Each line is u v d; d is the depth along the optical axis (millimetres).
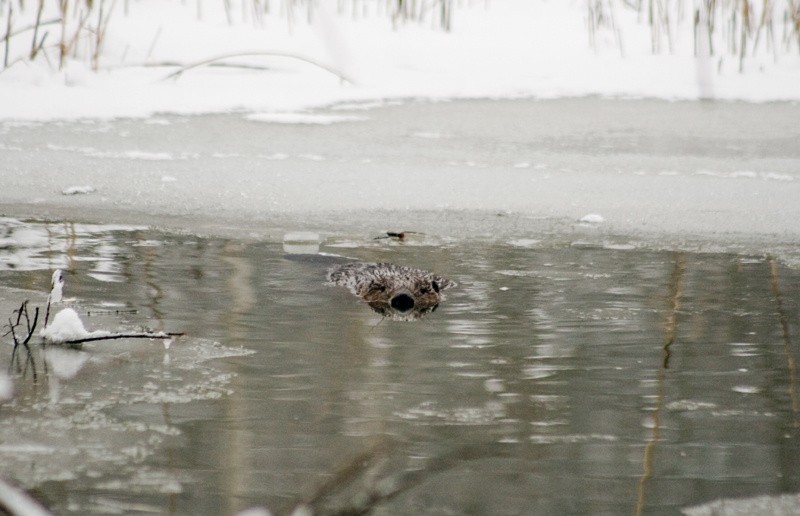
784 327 15758
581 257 20344
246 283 17812
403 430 11469
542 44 39250
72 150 27969
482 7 42312
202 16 39719
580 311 16562
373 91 35156
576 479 10297
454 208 23938
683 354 14414
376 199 24484
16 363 13625
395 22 39500
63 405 12156
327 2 41312
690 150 29203
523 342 14859
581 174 26750
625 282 18484
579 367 13797
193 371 13375
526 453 10953
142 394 12539
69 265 18625
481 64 37500
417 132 30812
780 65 37656
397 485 10023
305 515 8805
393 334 15180
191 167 26703
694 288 18141
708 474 10523
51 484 10156
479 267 19453
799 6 39344
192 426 11539
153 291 17125
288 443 11031
